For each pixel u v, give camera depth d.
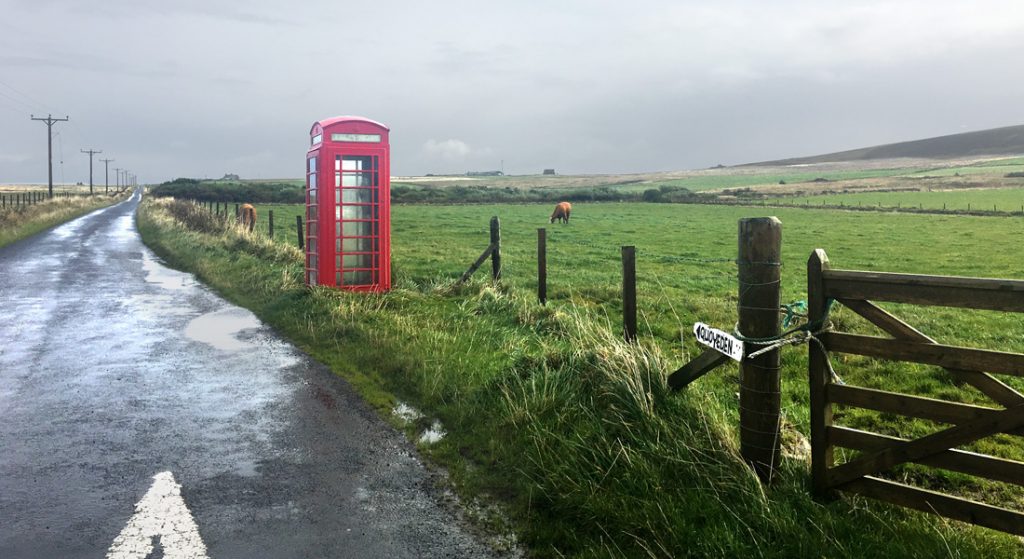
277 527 4.43
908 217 48.28
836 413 6.80
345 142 13.65
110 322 11.87
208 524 4.46
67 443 5.98
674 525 4.16
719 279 18.16
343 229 14.00
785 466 4.82
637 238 34.06
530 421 5.94
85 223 42.03
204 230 28.17
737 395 7.14
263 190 77.25
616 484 4.71
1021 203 60.06
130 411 6.93
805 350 9.41
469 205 70.69
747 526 4.05
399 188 83.94
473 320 10.80
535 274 19.02
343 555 4.07
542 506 4.70
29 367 8.73
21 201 62.75
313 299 12.45
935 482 5.09
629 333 7.66
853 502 4.36
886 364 8.66
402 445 5.97
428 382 7.50
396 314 11.27
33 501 4.78
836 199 73.00
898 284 4.00
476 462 5.52
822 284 4.34
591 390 6.20
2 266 19.97
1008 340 10.77
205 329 11.30
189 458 5.65
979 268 22.16
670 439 5.13
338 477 5.27
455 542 4.25
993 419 3.67
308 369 8.68
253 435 6.23
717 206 67.88
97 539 4.23
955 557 3.66
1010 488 4.96
